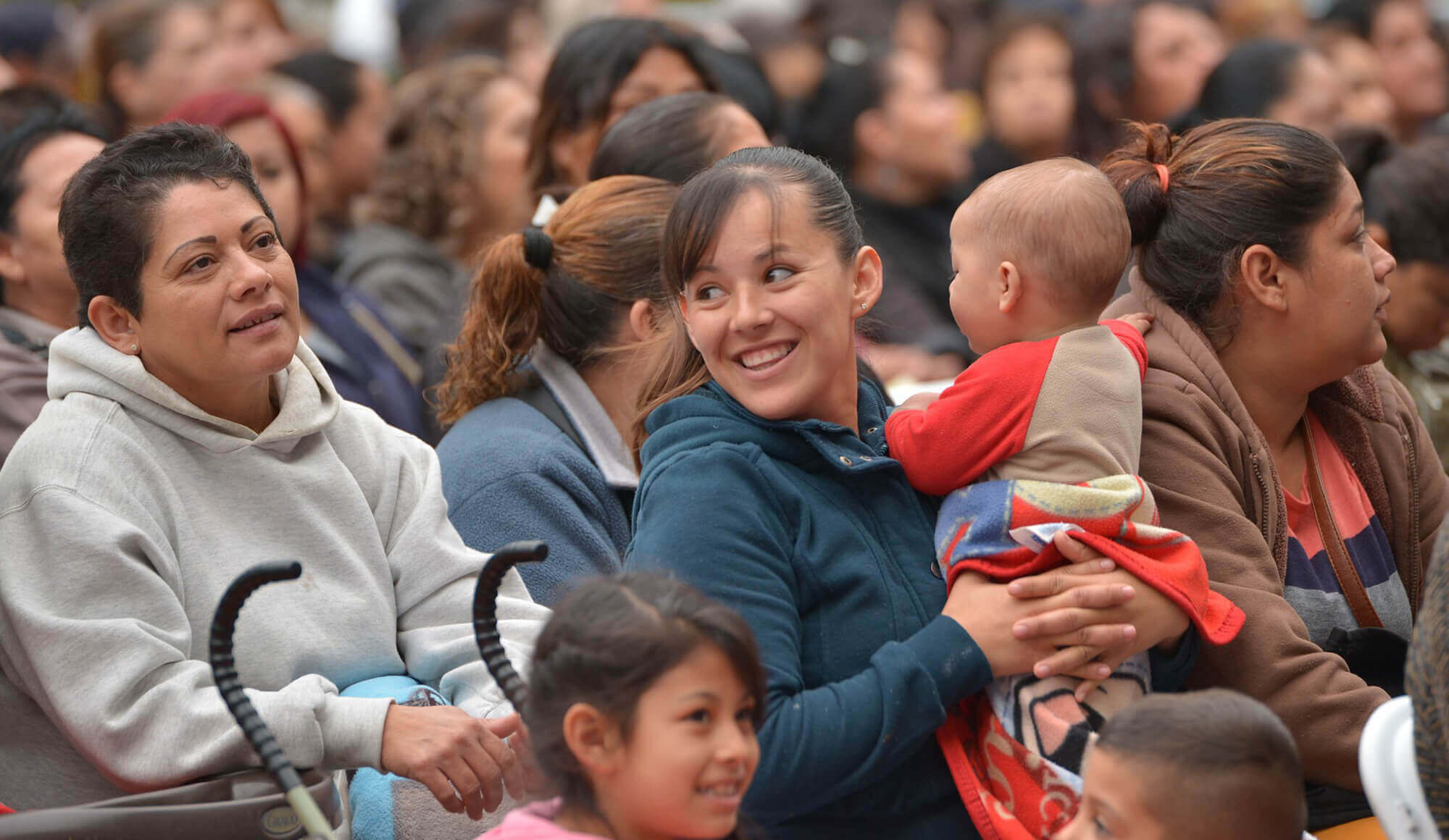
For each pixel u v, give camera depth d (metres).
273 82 12.68
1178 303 6.02
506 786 5.27
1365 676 6.04
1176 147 6.17
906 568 5.03
